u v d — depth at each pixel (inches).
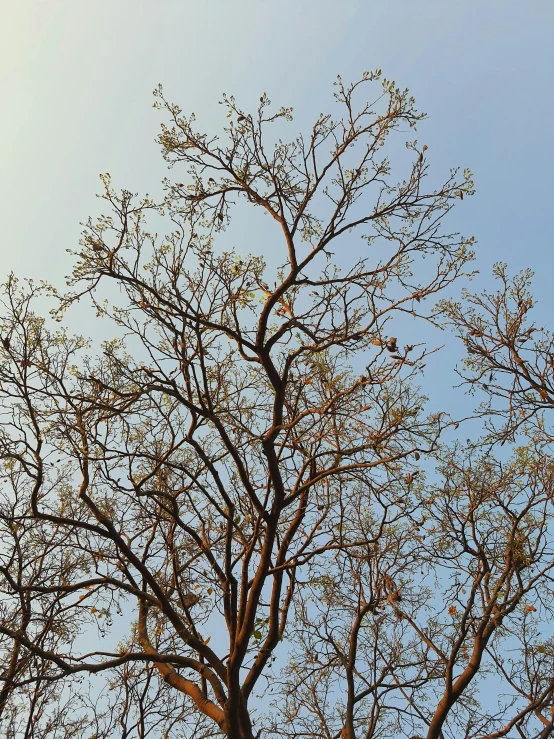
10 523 377.7
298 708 478.0
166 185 372.2
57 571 401.4
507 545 417.7
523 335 401.7
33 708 393.4
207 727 432.1
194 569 391.5
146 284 321.4
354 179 365.7
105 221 333.4
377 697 428.1
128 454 323.0
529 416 396.5
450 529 415.8
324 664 472.1
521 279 413.1
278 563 349.7
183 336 334.3
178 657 331.0
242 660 311.1
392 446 311.3
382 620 475.5
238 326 335.9
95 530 325.7
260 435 340.2
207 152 377.1
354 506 438.9
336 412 311.4
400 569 433.1
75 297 339.9
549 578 406.6
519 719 409.7
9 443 338.6
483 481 430.0
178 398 315.6
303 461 361.7
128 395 320.2
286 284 337.4
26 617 367.2
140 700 413.7
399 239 362.0
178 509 361.4
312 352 352.5
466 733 436.5
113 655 330.6
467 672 394.0
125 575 358.9
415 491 403.2
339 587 457.7
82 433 324.8
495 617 396.5
